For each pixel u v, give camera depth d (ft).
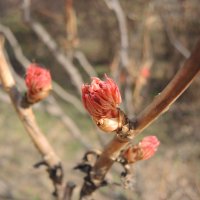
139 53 10.59
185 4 12.42
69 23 8.08
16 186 14.85
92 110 3.02
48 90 3.99
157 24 14.84
